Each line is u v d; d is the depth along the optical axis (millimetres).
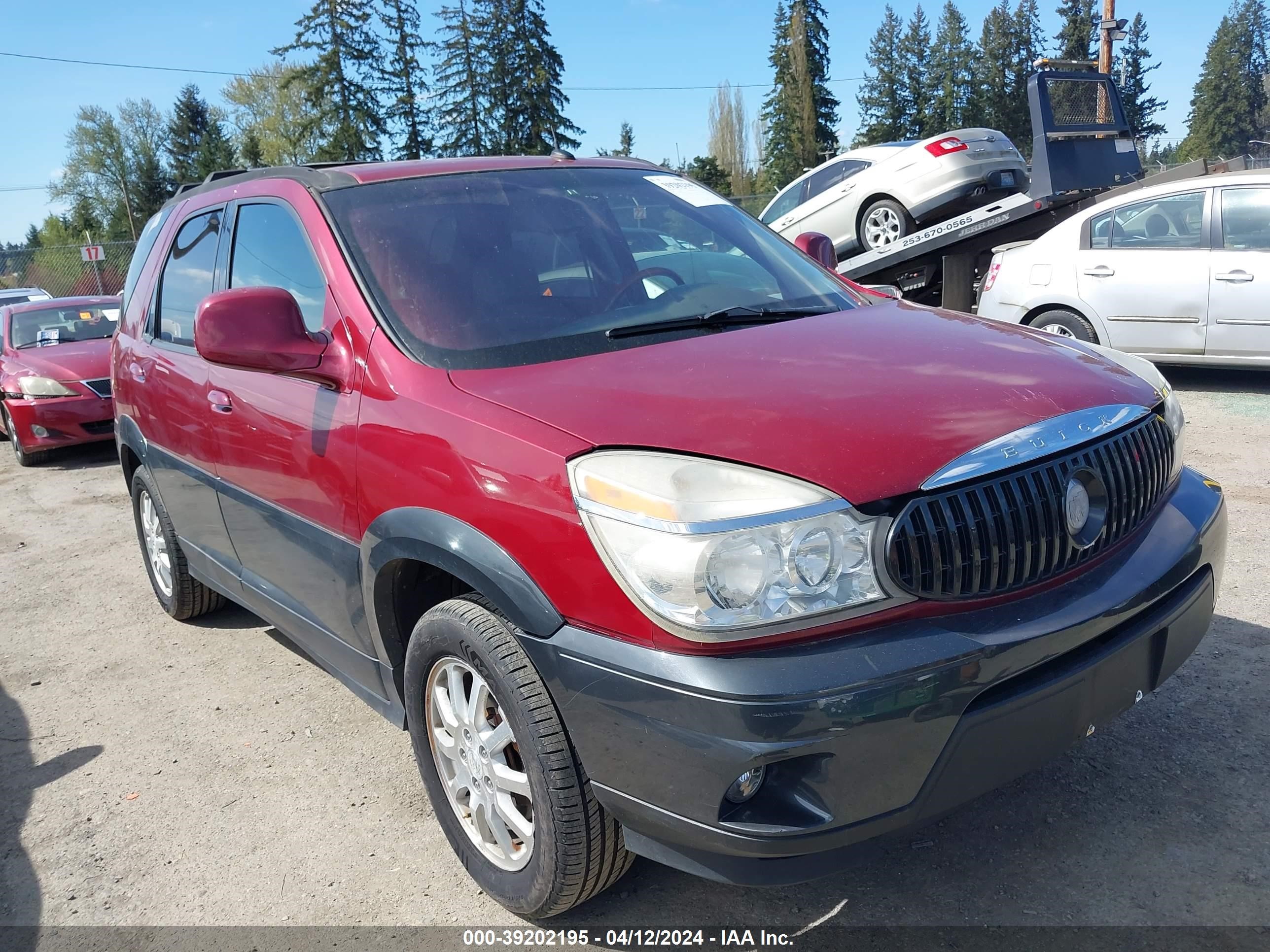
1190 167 8766
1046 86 8367
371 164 3381
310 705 3889
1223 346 7273
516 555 2166
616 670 1989
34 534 6941
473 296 2791
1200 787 2787
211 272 3742
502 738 2391
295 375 2803
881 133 70000
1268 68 82250
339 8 43969
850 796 1923
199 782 3365
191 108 70312
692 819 1979
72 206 64938
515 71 47344
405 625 2756
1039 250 8125
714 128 67688
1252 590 4035
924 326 2840
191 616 4812
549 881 2305
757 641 1909
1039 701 2047
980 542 2023
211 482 3641
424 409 2449
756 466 1996
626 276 3064
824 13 58406
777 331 2756
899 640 1945
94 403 9180
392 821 3037
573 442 2133
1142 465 2371
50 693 4211
